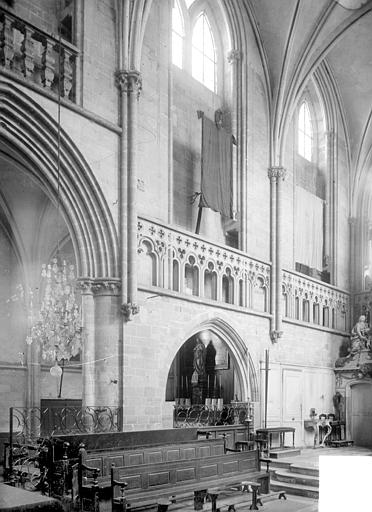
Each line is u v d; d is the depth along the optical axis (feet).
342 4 84.79
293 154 95.76
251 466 54.65
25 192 74.95
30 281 77.71
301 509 49.70
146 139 66.39
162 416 63.93
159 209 67.21
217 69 84.99
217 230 80.84
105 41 62.28
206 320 71.87
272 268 84.94
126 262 60.29
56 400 68.39
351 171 109.19
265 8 86.12
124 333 59.72
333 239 103.60
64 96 57.47
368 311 103.91
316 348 93.91
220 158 77.71
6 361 75.51
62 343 56.24
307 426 88.33
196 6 82.17
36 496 6.91
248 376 78.89
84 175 58.39
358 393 95.61
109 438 48.88
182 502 49.96
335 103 107.86
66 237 78.79
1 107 51.83
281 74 87.66
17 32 54.34
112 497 39.47
